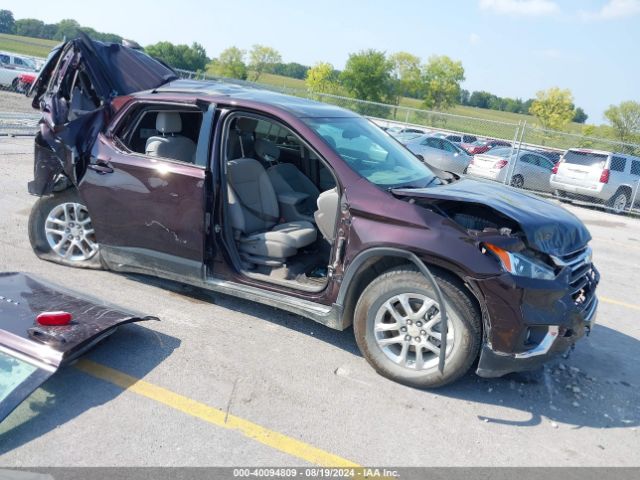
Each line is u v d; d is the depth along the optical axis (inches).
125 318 144.2
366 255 140.1
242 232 169.8
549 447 125.5
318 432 121.2
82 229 193.8
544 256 135.7
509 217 135.3
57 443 109.0
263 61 3110.2
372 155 165.5
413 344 140.8
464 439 124.6
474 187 163.0
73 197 192.4
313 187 201.3
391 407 133.6
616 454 125.8
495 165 689.0
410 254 133.9
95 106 191.3
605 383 160.4
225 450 112.4
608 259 333.1
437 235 133.6
